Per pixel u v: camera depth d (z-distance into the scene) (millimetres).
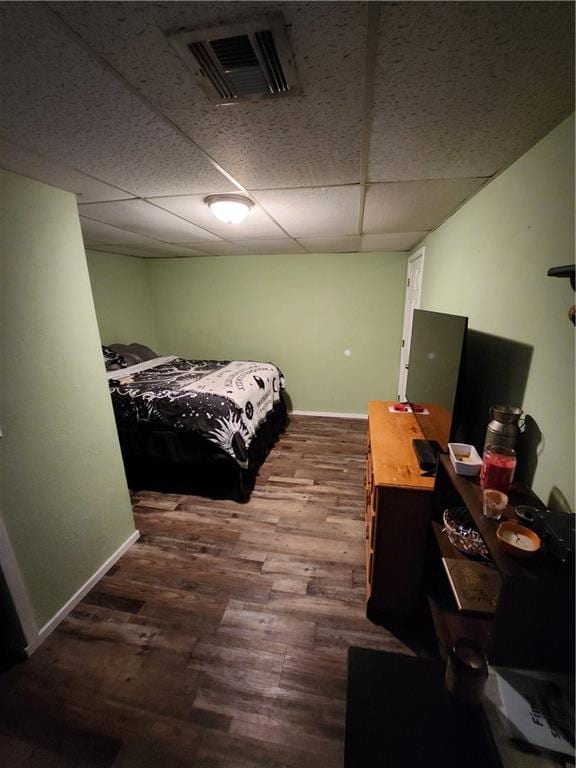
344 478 2863
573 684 837
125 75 806
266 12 623
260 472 2973
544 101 910
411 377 2260
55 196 1558
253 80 830
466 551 1229
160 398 2654
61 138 1119
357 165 1368
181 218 2254
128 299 4145
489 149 1202
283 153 1259
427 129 1075
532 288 1161
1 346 1351
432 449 1675
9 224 1363
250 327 4320
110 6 596
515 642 842
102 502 1886
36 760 1138
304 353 4258
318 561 1962
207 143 1176
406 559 1514
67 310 1634
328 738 1170
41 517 1537
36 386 1496
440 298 2301
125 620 1621
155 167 1373
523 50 716
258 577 1853
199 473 2699
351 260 3809
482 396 1554
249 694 1306
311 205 1930
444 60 750
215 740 1171
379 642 1502
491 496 968
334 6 608
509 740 750
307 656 1442
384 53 730
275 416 3699
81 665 1427
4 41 676
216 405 2568
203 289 4324
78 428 1720
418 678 880
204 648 1481
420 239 2947
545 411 1066
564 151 996
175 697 1301
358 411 4309
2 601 1414
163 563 1965
